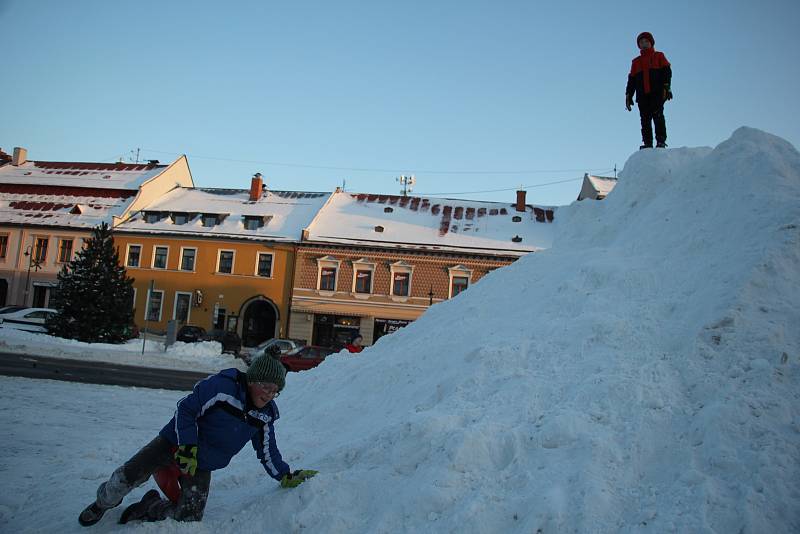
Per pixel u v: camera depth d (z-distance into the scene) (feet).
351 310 121.29
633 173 24.71
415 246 121.29
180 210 138.51
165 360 75.46
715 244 16.52
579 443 11.05
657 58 28.32
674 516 9.18
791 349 12.03
